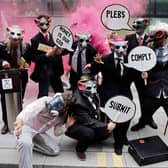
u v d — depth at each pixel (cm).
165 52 482
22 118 440
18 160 453
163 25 487
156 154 447
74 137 457
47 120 445
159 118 577
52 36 511
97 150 480
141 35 505
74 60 522
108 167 441
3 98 503
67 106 450
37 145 465
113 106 460
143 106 511
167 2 741
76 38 526
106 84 477
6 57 492
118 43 454
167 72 493
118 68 461
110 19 495
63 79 616
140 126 531
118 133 477
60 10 752
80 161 452
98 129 458
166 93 490
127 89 476
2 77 462
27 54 517
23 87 524
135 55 463
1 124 555
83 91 455
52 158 459
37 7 752
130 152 468
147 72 487
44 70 539
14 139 503
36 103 445
